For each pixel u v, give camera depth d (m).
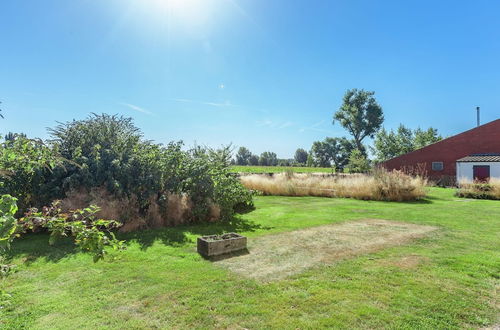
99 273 4.50
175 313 3.33
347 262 5.01
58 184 7.79
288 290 3.91
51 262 4.96
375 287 3.99
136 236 6.90
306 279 4.28
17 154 3.24
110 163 8.26
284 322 3.14
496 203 12.97
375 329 3.00
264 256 5.38
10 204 2.00
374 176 15.72
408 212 10.41
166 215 8.34
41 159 3.35
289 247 5.97
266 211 10.88
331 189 16.98
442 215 9.70
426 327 3.04
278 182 18.41
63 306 3.47
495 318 3.22
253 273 4.53
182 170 9.19
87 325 3.08
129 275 4.43
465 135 27.11
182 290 3.92
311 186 17.91
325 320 3.16
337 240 6.52
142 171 8.62
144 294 3.79
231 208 9.61
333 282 4.16
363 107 52.72
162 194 8.58
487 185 15.26
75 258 5.16
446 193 17.70
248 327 3.05
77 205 7.37
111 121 9.64
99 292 3.85
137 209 7.98
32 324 3.09
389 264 4.89
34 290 3.90
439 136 42.59
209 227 8.00
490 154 25.50
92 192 7.67
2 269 2.31
